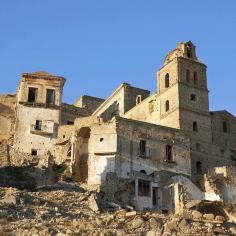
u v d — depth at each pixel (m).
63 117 90.62
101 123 74.00
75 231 35.38
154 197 68.00
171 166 75.06
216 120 90.44
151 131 75.62
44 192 54.78
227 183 74.44
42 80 88.06
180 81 86.25
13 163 77.50
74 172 73.31
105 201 57.97
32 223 37.91
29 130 83.62
